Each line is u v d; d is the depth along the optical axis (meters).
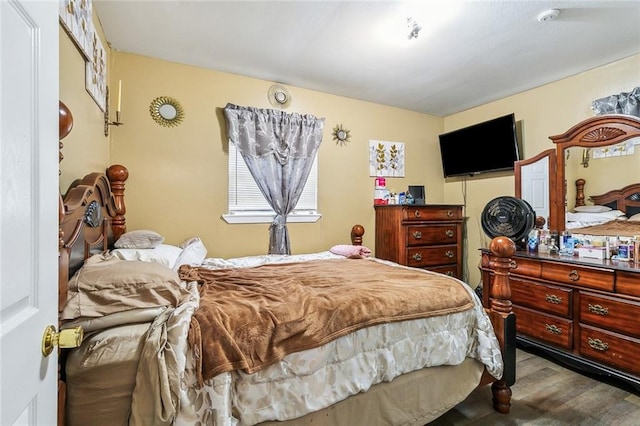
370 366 1.32
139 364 0.96
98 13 1.93
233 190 2.88
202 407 0.99
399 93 3.31
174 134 2.62
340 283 1.69
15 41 0.53
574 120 2.82
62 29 1.30
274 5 1.87
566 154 2.62
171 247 2.14
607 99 2.55
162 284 1.15
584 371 2.12
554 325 2.23
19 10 0.54
